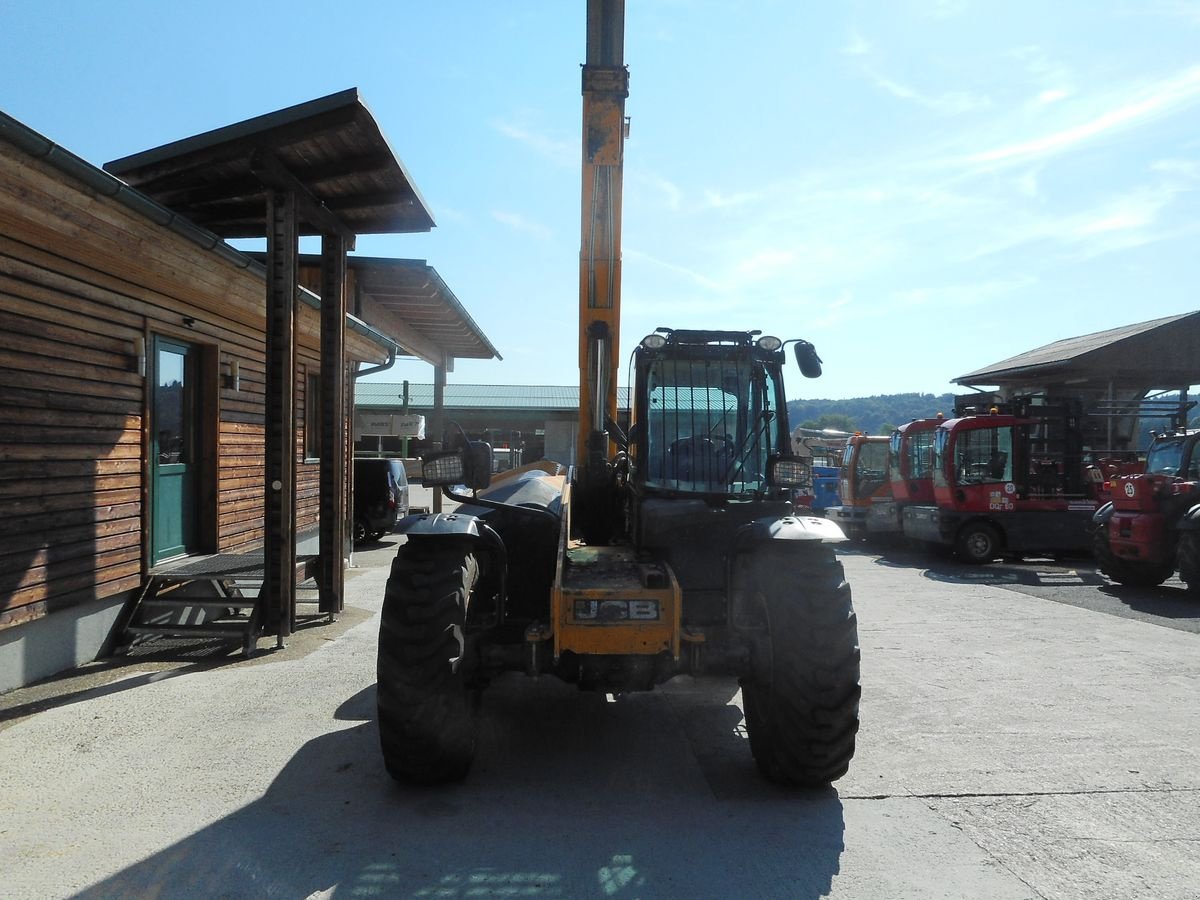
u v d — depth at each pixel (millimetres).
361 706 5344
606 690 4203
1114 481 11188
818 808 3889
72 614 6227
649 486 4766
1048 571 12836
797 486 4703
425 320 16500
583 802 3945
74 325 6074
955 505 13820
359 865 3275
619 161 5297
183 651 6801
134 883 3117
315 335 9883
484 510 5125
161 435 7473
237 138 6207
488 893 3072
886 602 9750
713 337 4965
